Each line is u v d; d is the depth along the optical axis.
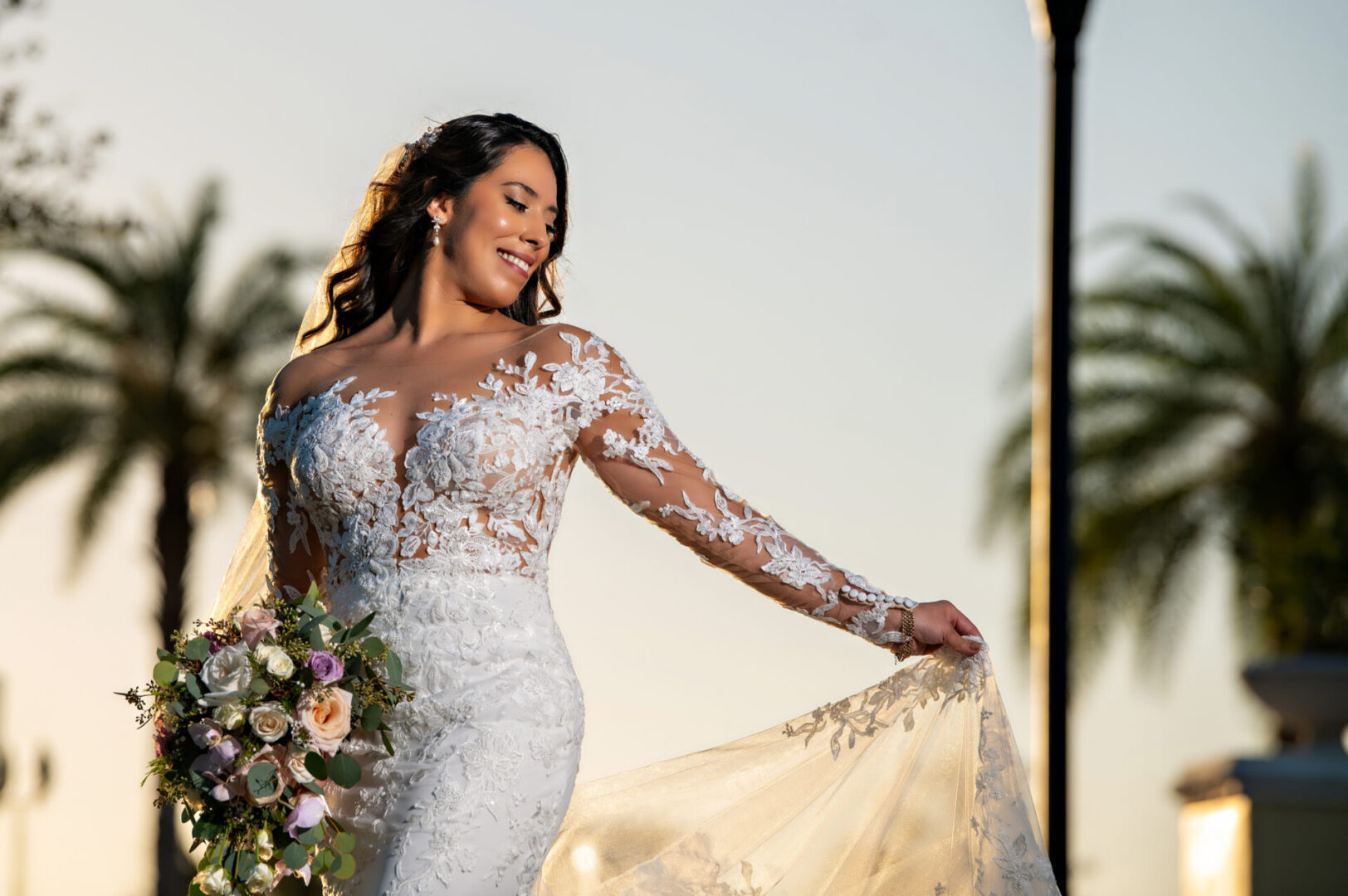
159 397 16.20
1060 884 5.16
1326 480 15.28
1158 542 15.20
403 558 3.46
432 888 3.25
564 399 3.58
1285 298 15.33
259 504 4.04
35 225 13.31
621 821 3.99
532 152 3.81
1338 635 15.22
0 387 15.56
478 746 3.33
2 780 17.81
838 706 3.98
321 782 3.33
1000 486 15.52
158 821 17.44
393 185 3.88
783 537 3.73
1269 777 8.63
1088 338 15.29
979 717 3.86
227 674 3.20
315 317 4.11
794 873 3.93
